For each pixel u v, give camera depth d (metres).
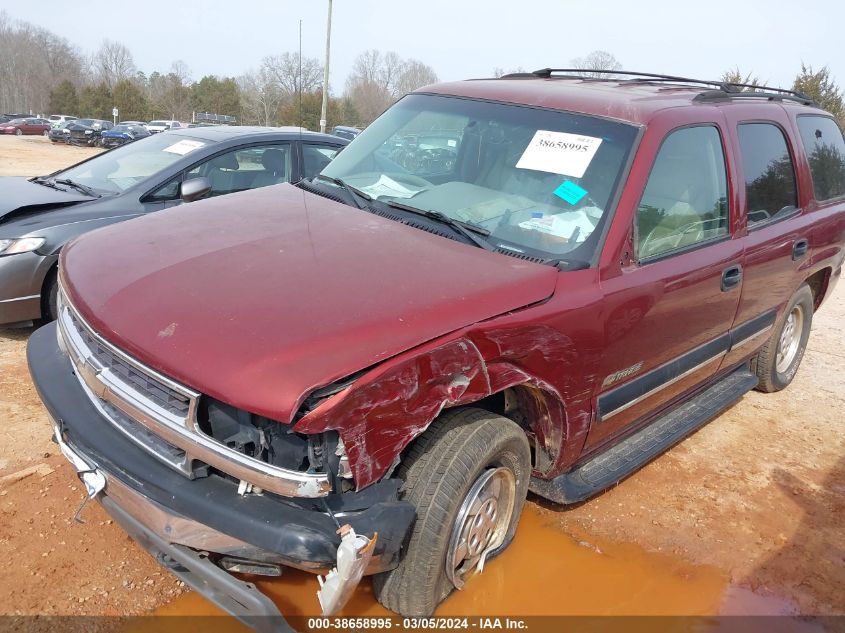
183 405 2.33
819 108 5.58
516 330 2.73
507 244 3.20
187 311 2.50
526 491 3.18
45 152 30.72
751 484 4.36
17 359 4.99
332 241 3.06
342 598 2.25
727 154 4.03
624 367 3.36
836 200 5.45
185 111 67.88
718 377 4.72
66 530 3.21
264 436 2.32
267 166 6.51
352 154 4.16
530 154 3.55
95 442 2.57
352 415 2.25
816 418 5.43
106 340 2.56
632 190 3.29
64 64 117.12
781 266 4.61
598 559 3.48
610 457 3.75
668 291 3.45
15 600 2.78
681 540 3.71
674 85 4.45
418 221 3.37
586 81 4.35
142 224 3.35
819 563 3.65
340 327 2.40
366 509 2.37
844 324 8.07
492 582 3.20
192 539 2.34
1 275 5.01
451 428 2.75
